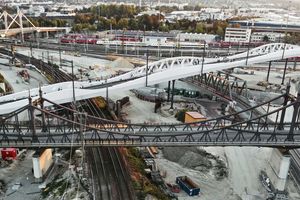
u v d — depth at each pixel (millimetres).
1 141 74188
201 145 76188
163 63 139875
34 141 74438
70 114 108938
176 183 78938
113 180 74812
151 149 94000
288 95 83375
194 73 127812
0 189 73375
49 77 165250
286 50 164250
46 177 78375
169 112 123125
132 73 134125
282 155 77250
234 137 78062
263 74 190500
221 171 85062
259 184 81625
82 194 69562
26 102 99938
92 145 74688
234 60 161000
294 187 80750
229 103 124688
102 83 126375
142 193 70125
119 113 117000
